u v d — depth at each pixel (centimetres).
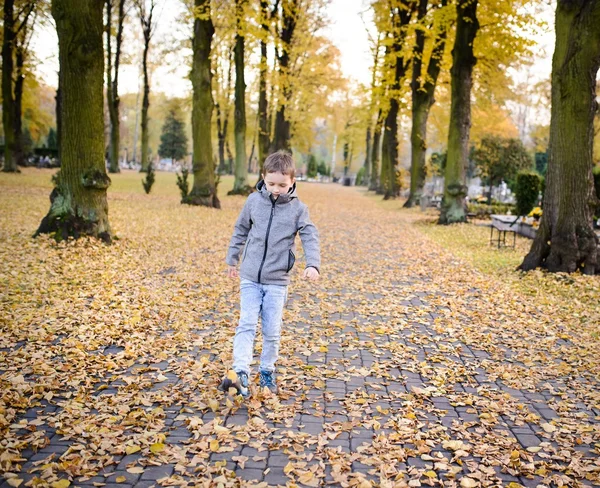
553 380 475
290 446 338
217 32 2873
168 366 473
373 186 4716
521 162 2941
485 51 2080
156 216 1659
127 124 8725
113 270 861
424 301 770
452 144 1936
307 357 514
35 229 1170
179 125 7475
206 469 305
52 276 791
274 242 412
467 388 450
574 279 907
